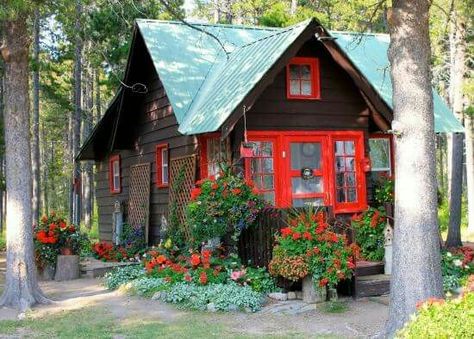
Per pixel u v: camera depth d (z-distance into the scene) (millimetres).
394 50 7477
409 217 7266
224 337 7961
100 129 18016
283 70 12797
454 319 5148
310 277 9781
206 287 10258
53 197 50031
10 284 10094
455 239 17938
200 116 12398
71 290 11812
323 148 13047
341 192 13211
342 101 13250
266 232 10859
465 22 18094
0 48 10188
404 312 7191
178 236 13320
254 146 12484
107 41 21109
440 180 41312
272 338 7867
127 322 8875
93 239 25609
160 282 10945
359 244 11711
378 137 14555
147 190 15867
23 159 10195
